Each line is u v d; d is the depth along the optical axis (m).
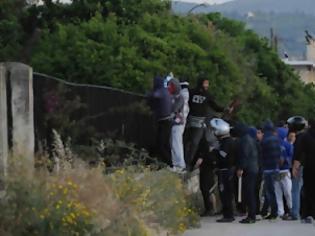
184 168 49.19
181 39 71.81
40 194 25.38
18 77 33.25
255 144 48.41
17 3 80.69
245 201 48.28
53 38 65.94
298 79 148.12
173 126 49.25
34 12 81.56
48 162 30.31
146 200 33.94
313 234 42.22
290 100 134.50
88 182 29.47
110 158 42.75
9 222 24.14
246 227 45.44
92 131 42.69
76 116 40.84
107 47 64.00
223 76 75.62
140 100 50.28
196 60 71.44
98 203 28.59
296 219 50.25
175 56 68.62
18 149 29.73
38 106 36.59
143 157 46.16
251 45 128.62
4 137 31.72
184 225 40.38
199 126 50.31
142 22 72.56
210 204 50.72
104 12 76.50
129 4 75.06
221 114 58.00
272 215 51.41
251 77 100.25
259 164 49.97
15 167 26.62
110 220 28.59
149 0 76.75
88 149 39.84
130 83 62.62
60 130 38.25
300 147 45.53
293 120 52.50
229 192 48.44
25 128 33.31
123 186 32.19
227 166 48.31
